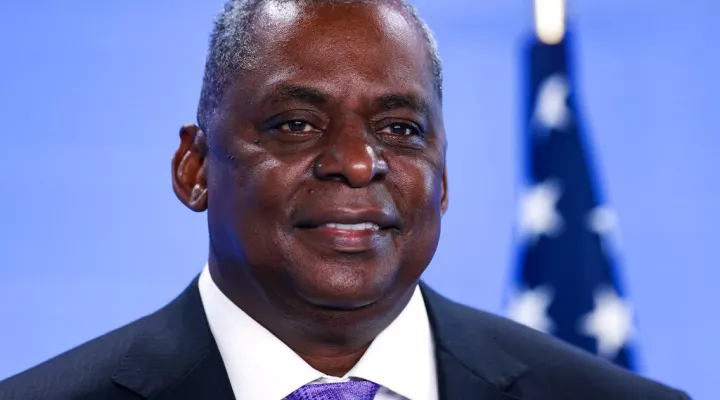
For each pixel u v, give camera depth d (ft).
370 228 5.92
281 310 6.16
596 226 12.04
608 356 11.78
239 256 6.14
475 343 6.84
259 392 6.29
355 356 6.48
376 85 5.95
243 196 6.03
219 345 6.47
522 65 12.79
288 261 5.92
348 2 6.08
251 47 6.12
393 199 5.98
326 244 5.86
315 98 5.92
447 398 6.53
